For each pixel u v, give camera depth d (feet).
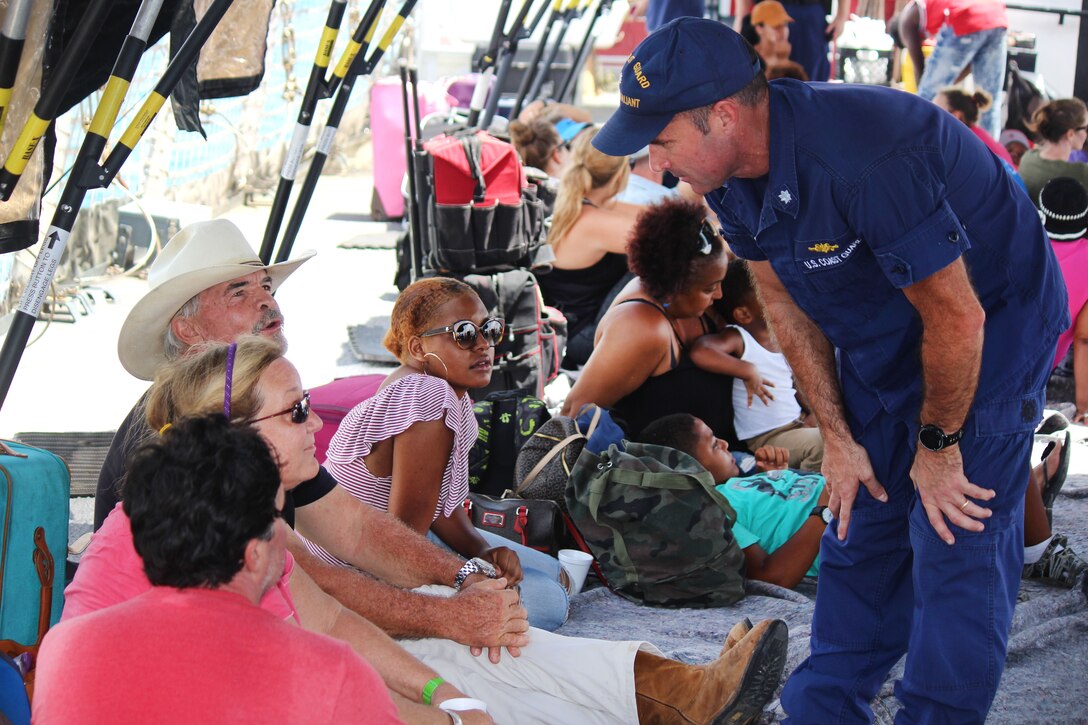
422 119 32.78
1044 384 8.38
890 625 9.08
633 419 15.17
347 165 43.75
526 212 18.40
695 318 15.30
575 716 8.52
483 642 8.50
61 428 16.42
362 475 9.96
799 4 27.32
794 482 13.17
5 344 8.94
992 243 7.86
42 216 20.75
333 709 5.37
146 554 5.35
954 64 28.81
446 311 10.44
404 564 8.94
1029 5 30.07
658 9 27.94
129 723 5.13
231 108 33.53
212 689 5.19
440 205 17.58
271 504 5.48
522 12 23.44
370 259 29.40
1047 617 11.98
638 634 10.97
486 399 13.61
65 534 8.73
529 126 24.84
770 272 8.79
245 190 35.68
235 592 5.49
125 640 5.26
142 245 25.58
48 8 8.48
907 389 8.33
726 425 15.38
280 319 9.87
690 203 14.62
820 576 9.32
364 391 12.41
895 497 8.80
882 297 8.04
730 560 11.93
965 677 8.29
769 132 7.51
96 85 9.62
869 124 7.34
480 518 12.01
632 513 11.79
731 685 8.27
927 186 7.27
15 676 6.55
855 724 9.11
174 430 5.45
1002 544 8.34
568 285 20.63
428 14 40.96
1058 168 21.89
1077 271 18.86
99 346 20.72
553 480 12.39
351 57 13.23
